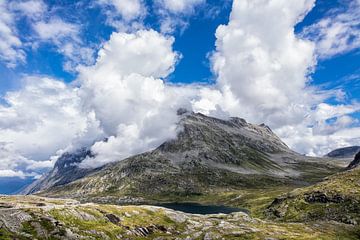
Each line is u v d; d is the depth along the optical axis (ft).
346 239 577.43
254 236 552.82
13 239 375.04
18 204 524.93
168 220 611.47
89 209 529.45
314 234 591.78
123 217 554.05
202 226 615.16
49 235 410.72
